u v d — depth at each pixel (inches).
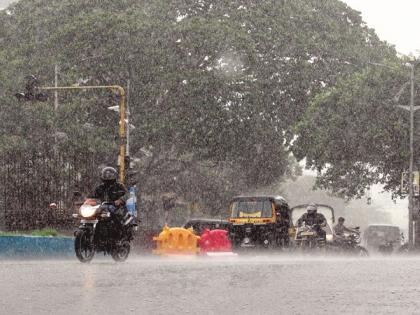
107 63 3142.2
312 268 664.4
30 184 1395.2
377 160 2874.0
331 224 2050.9
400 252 2381.9
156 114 3144.7
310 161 3006.9
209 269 647.8
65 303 419.5
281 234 1817.2
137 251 1669.5
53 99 2970.0
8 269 657.0
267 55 3363.7
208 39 3206.2
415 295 462.3
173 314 384.2
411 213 2701.8
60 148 1544.0
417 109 2760.8
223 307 408.2
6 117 2551.7
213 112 3149.6
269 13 3449.8
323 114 2970.0
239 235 1802.4
